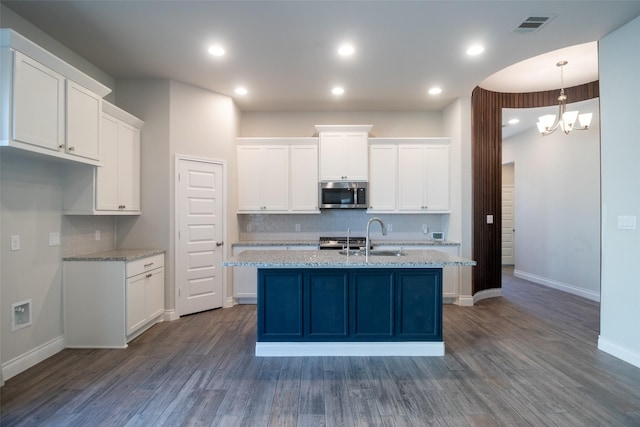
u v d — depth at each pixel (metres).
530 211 6.26
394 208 4.86
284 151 4.84
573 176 5.25
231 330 3.64
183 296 4.08
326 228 5.16
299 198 4.85
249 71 3.77
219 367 2.76
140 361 2.86
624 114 2.79
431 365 2.79
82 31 2.95
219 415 2.09
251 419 2.05
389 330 3.01
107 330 3.15
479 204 4.84
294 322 3.00
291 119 5.18
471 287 4.61
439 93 4.46
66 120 2.68
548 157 5.77
